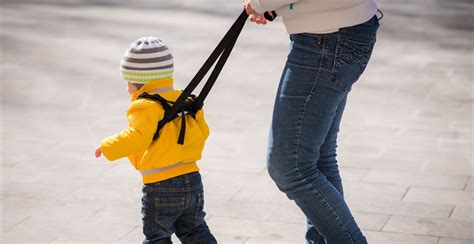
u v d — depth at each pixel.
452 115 13.26
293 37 6.23
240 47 19.50
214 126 12.55
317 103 6.18
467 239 8.15
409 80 15.93
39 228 8.52
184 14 24.94
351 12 6.00
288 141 6.29
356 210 8.97
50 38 20.61
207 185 9.84
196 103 6.68
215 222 8.64
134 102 6.52
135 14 24.84
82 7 26.33
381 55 18.58
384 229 8.41
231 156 11.04
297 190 6.41
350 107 13.77
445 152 11.18
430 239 8.15
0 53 18.64
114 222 8.70
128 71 6.70
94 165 10.69
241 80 15.93
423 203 9.18
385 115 13.24
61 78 16.11
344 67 6.10
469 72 16.70
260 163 10.75
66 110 13.59
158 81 6.69
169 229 6.65
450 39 20.78
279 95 6.32
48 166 10.62
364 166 10.56
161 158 6.50
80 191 9.66
